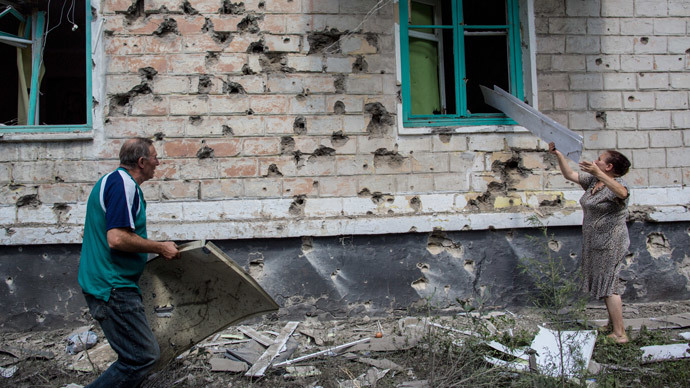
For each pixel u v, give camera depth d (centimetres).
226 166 466
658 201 506
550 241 495
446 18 519
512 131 493
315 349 414
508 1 504
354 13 480
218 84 467
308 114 475
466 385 338
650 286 506
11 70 508
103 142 458
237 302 354
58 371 376
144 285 342
